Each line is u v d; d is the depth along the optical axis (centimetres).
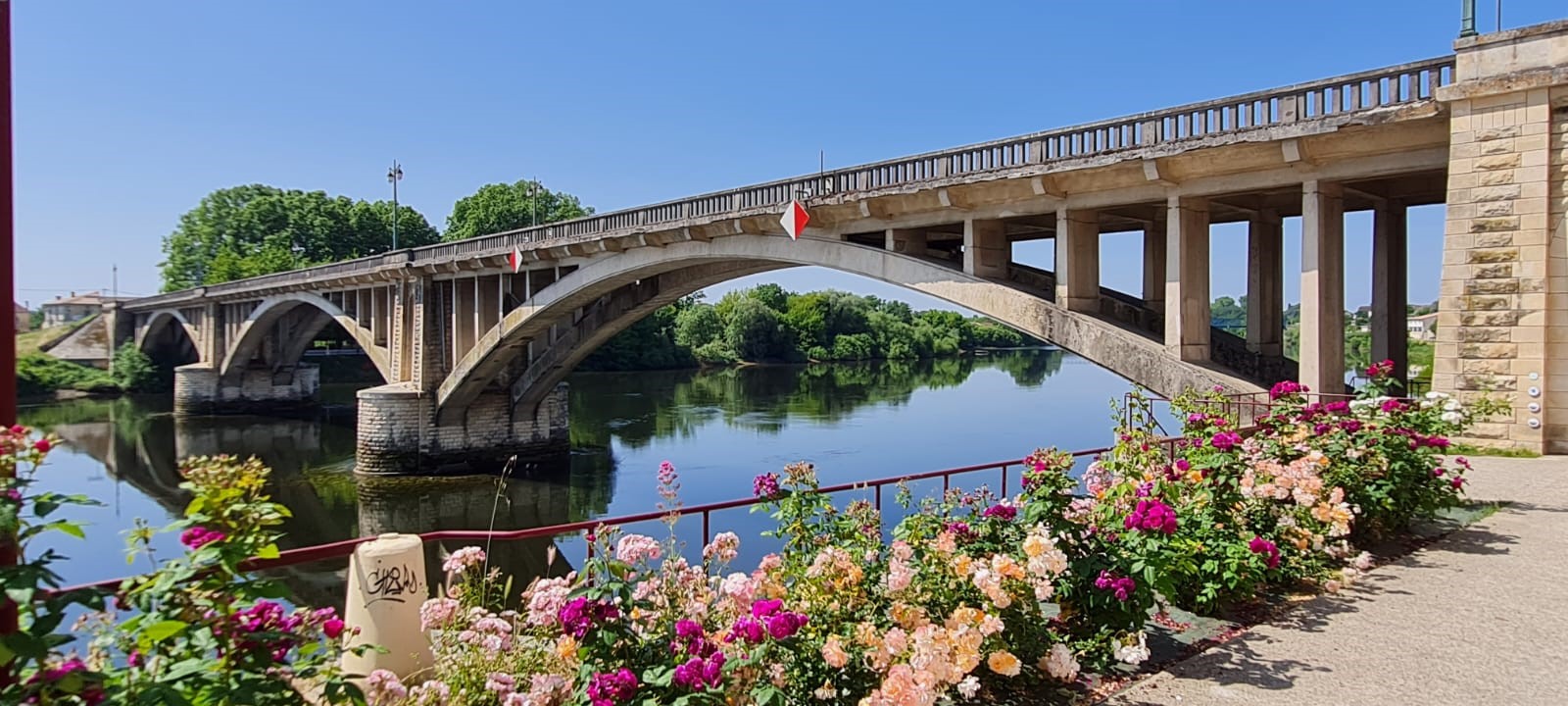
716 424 4797
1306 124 1298
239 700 319
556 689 410
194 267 10119
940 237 2145
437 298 3859
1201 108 1431
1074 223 1641
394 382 4047
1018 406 5662
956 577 502
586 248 2805
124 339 8069
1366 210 1708
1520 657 534
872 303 13600
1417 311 3428
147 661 350
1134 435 755
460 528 2917
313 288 4747
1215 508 682
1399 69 1275
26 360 7362
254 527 355
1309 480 693
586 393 6650
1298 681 500
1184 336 1488
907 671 400
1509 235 1194
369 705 416
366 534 2853
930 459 3516
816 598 483
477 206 9250
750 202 2267
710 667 377
